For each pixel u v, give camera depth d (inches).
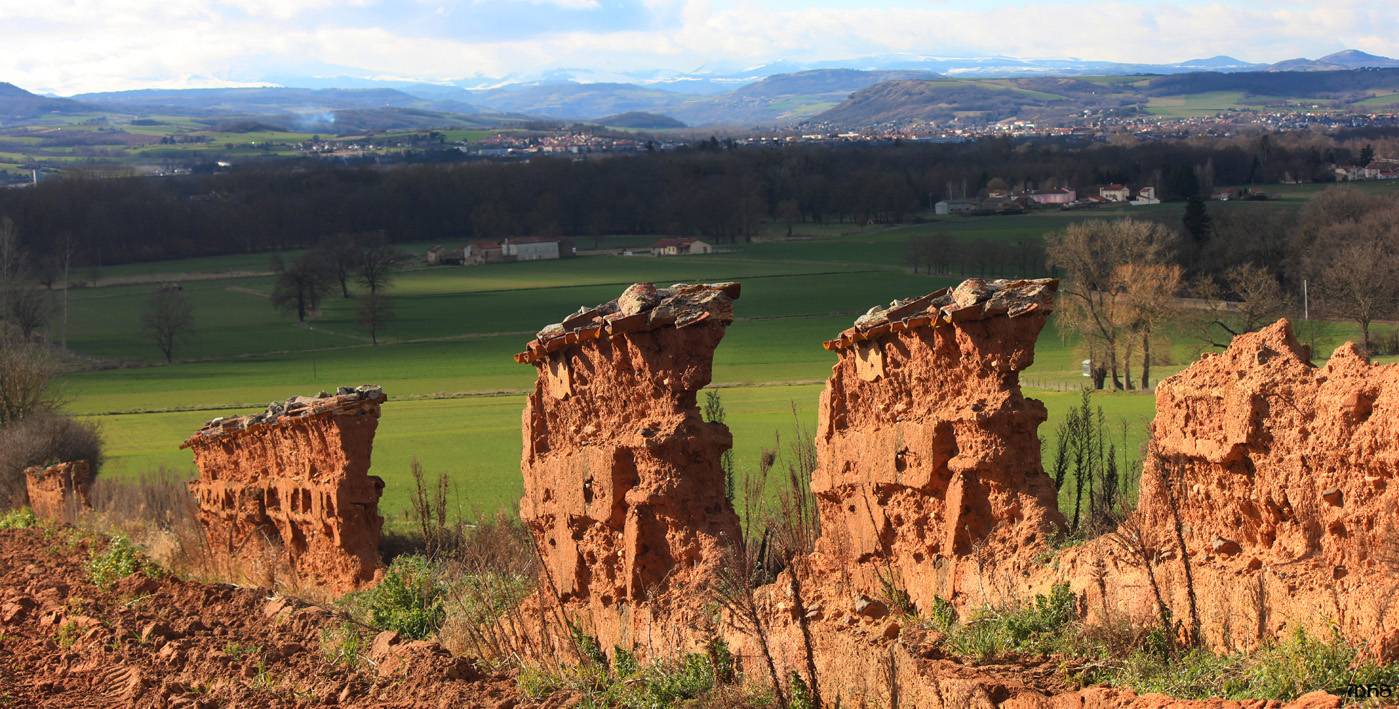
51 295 5757.9
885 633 472.7
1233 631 389.7
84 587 938.1
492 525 983.6
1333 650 348.5
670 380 571.5
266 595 853.8
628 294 590.2
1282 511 395.9
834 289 5022.1
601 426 606.2
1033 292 489.1
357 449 960.9
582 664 557.9
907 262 5546.3
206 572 989.8
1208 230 3791.8
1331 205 3745.1
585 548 616.4
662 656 534.6
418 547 1176.8
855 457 564.7
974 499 503.8
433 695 561.3
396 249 7091.5
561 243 7362.2
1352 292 2662.4
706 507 571.5
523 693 545.3
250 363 4306.1
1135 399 2160.4
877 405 555.8
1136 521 443.5
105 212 7406.5
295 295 5339.6
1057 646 419.2
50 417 2145.7
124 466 2468.0
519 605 676.7
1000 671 407.5
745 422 2363.4
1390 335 2615.7
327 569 975.0
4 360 2449.6
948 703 393.1
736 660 509.7
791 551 601.0
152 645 717.9
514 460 2266.2
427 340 4648.1
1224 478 415.2
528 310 5270.7
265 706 579.2
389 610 743.7
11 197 7416.3
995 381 498.6
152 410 3361.2
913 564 527.8
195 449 1256.8
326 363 4215.1
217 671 646.5
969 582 492.1
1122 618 412.5
